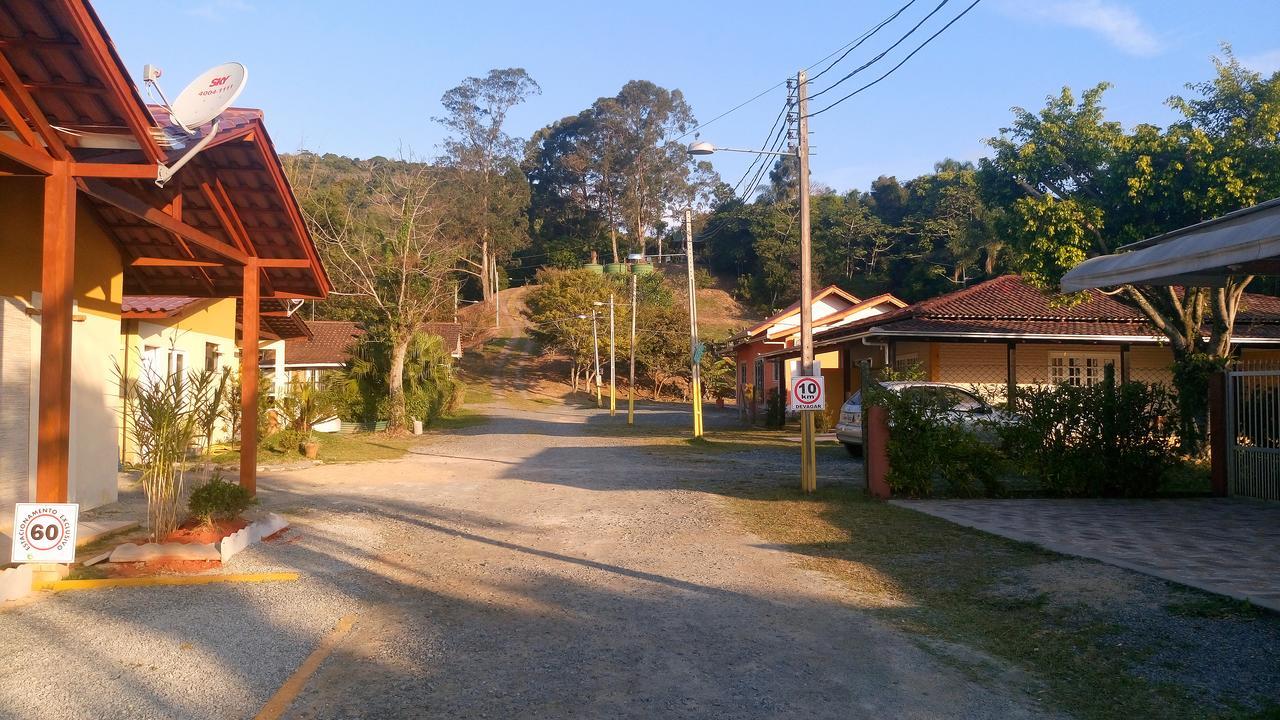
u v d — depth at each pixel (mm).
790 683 4867
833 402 30562
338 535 9453
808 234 12977
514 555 8445
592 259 85062
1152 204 15992
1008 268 59031
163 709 4406
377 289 29797
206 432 9109
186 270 12984
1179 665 4980
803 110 13055
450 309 50031
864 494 12133
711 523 10164
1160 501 11297
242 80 7961
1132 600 6230
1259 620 5648
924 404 11805
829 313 36188
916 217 75812
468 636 5750
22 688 4680
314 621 6070
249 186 10391
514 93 76000
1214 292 15430
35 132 7008
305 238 11352
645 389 67750
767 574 7551
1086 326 20406
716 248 87750
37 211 8727
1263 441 11375
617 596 6820
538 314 66562
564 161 84312
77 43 6465
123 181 8898
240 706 4465
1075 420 11672
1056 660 5191
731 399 62281
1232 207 15250
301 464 17484
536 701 4574
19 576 6688
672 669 5098
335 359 34188
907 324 19875
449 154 74500
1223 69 16266
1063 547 8117
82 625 5887
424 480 15016
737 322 77500
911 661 5234
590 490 13445
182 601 6566
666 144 74188
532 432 29766
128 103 6984
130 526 9625
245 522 8930
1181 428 11820
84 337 10742
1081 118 17109
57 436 7070
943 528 9469
